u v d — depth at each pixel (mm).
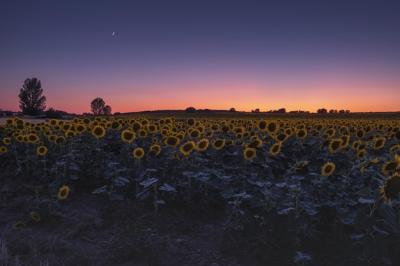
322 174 7430
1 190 10094
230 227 7266
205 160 9695
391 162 6570
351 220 6773
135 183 9820
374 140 11234
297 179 7723
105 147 12531
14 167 11938
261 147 10680
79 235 7688
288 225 6641
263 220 6977
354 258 6488
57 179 9789
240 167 9383
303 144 12547
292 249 6613
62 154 11289
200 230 7902
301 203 6852
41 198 9367
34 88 90312
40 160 10953
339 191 7918
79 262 6672
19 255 6816
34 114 88688
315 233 6973
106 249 7164
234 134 14000
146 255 6895
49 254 6918
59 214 8406
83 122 13930
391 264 6285
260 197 7582
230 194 7793
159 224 8070
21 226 8062
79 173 10695
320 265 6492
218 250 7066
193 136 11289
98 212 8758
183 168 9391
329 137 12141
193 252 7023
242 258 6750
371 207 6555
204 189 8977
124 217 8359
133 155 9734
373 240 6230
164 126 13523
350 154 10578
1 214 8836
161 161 9844
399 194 6371
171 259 6809
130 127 12469
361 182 8250
